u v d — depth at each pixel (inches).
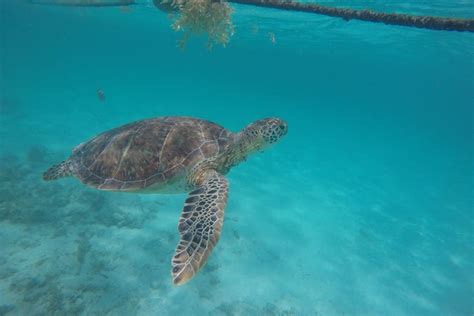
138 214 482.0
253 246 446.3
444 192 839.7
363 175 876.6
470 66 1481.3
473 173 1130.0
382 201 707.4
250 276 396.2
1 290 319.3
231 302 354.3
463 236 586.2
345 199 677.9
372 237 536.1
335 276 425.4
